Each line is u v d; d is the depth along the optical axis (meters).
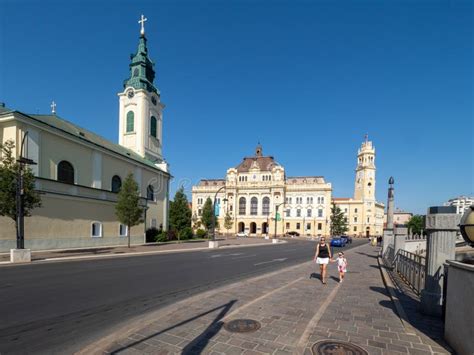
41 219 20.75
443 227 6.07
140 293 8.34
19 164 16.55
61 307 6.82
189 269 13.56
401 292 8.21
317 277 11.05
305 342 4.61
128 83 42.75
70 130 27.67
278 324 5.44
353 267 14.34
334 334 4.97
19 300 7.44
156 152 44.34
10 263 14.52
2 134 20.16
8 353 4.35
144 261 16.84
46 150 22.11
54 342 4.77
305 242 48.25
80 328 5.43
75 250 21.88
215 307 6.59
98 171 27.47
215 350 4.30
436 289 6.04
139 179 34.88
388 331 5.13
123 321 5.86
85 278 10.75
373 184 93.44
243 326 5.32
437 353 4.29
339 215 78.50
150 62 44.75
